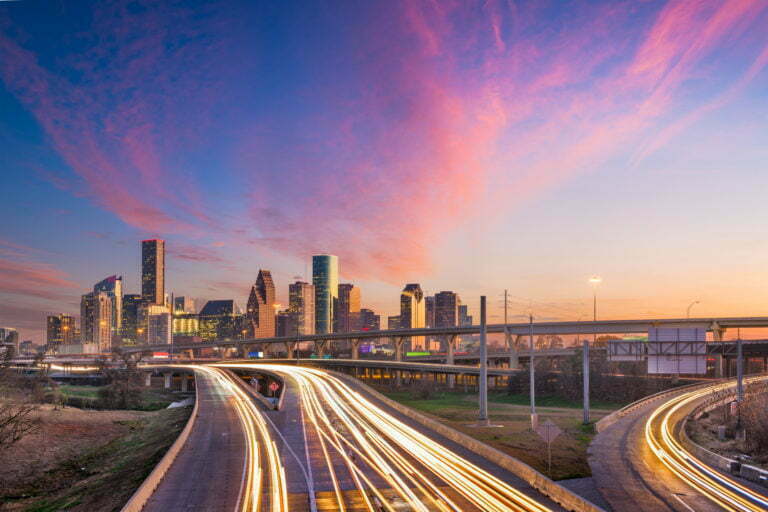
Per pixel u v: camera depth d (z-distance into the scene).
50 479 50.19
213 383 114.56
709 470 40.88
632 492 33.62
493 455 38.34
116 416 82.94
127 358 155.75
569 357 119.00
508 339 184.62
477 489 30.72
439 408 96.62
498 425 62.09
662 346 64.19
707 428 66.31
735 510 29.83
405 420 60.09
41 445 61.44
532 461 42.25
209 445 45.19
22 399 88.44
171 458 38.94
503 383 158.25
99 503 35.72
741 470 38.81
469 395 132.75
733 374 138.25
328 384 106.94
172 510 27.61
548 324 171.38
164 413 85.25
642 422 67.69
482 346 57.72
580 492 33.56
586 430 60.94
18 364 161.25
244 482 32.84
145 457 49.47
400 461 38.28
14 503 43.09
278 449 43.12
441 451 42.03
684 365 63.38
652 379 113.25
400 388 158.00
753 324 135.50
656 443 53.09
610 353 66.94
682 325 142.88
